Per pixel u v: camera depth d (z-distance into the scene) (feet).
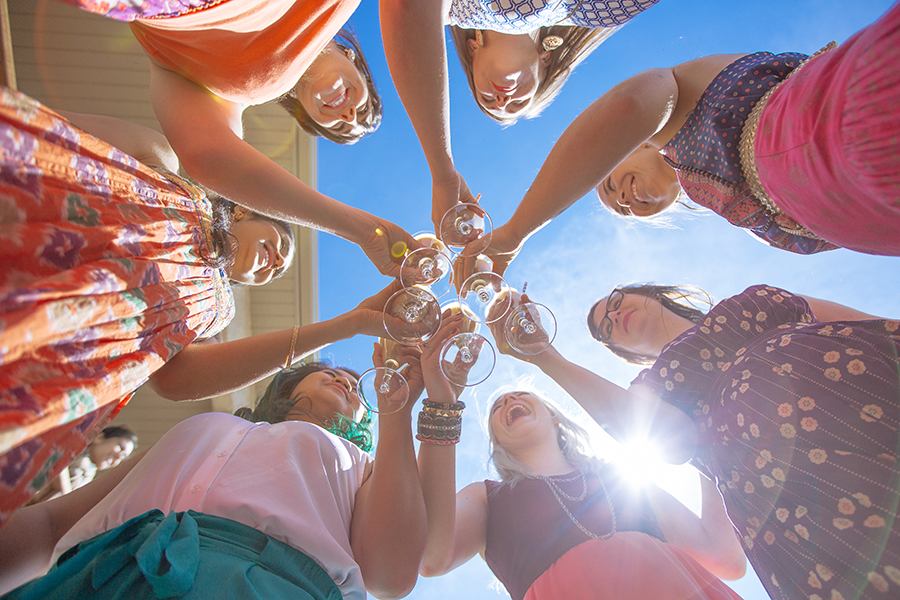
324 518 4.05
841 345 3.96
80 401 2.64
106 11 3.15
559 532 6.23
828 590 3.68
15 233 2.41
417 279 4.53
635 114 4.07
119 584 2.84
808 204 3.63
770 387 4.17
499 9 4.46
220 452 4.19
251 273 6.67
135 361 3.34
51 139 2.82
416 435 5.21
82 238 2.88
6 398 2.23
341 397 6.46
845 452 3.66
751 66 4.27
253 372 4.72
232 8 3.87
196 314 4.57
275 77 4.60
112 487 4.58
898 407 3.55
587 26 5.09
